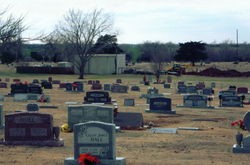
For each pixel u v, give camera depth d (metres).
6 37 34.78
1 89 69.56
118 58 119.81
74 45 107.75
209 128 31.86
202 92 64.69
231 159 20.59
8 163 19.50
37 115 23.62
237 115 41.03
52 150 22.39
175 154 21.78
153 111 41.69
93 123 18.17
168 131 29.86
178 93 66.94
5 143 23.66
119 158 18.69
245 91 66.06
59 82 83.75
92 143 18.22
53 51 127.88
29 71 116.88
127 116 31.52
